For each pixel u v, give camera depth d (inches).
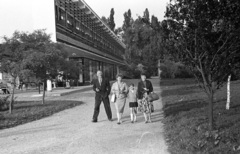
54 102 540.4
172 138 220.7
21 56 402.6
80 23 1290.6
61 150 206.8
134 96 311.1
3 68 397.7
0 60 400.2
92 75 1401.3
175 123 271.1
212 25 207.5
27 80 440.5
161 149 199.8
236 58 211.2
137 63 2092.8
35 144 226.5
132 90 311.9
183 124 256.2
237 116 268.5
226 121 250.1
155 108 419.2
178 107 382.9
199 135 207.8
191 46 219.3
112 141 228.7
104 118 348.5
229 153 169.5
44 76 461.7
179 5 212.1
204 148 183.5
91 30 1517.0
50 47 437.1
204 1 199.0
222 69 210.7
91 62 1391.5
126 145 214.7
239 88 619.5
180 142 201.3
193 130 225.9
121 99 306.0
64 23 1061.8
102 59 1674.5
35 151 206.1
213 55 211.5
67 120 341.4
